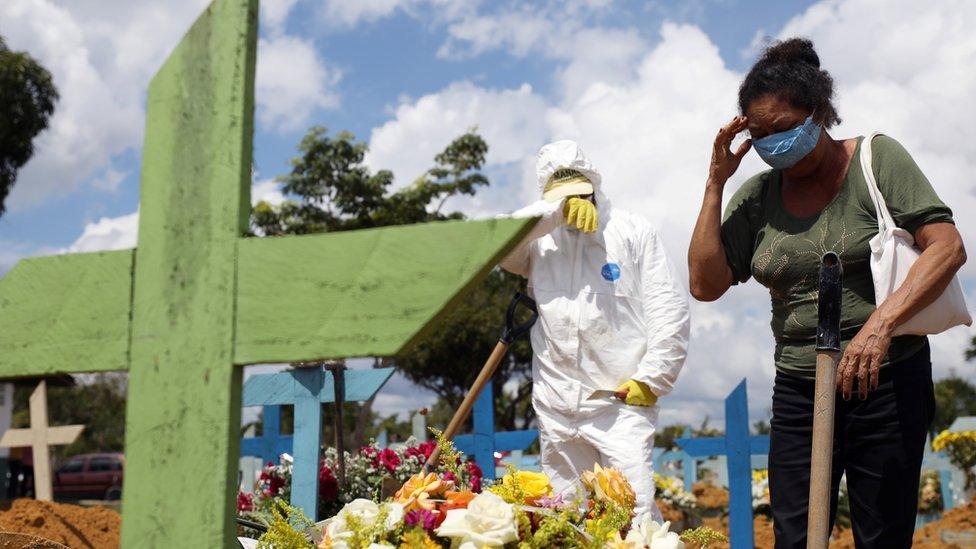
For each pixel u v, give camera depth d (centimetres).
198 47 161
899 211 289
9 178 2027
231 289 149
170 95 162
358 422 1948
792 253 309
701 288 340
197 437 148
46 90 2050
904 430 288
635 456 403
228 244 151
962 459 1572
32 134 2034
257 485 589
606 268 424
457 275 135
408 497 221
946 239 277
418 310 136
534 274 431
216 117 157
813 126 299
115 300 160
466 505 215
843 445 299
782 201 321
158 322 155
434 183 2255
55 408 4691
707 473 1712
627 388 411
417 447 612
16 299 167
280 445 692
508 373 2573
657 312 420
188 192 157
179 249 155
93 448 4753
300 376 477
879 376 291
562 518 203
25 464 1945
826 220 304
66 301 163
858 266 300
